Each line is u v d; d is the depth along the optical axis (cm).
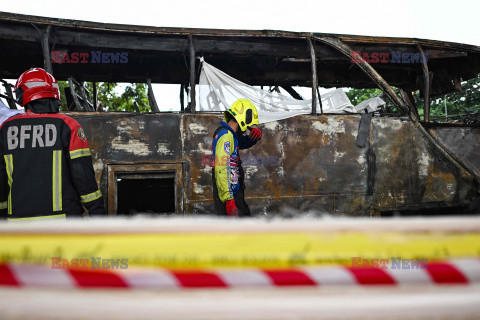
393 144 464
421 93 768
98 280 31
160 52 574
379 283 33
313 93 470
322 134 448
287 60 546
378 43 527
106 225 33
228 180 255
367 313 31
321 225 35
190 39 463
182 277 32
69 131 182
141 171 405
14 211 170
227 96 473
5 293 30
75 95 608
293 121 443
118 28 444
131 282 31
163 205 641
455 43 550
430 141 470
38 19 420
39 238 32
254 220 36
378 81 490
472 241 34
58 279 31
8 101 606
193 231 34
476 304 32
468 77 683
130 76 677
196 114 420
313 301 31
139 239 33
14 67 624
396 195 458
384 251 34
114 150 399
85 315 30
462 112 1800
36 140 177
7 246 32
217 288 32
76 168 179
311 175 441
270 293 32
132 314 30
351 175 449
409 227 34
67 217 176
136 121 406
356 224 35
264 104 481
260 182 429
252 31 478
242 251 33
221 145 258
